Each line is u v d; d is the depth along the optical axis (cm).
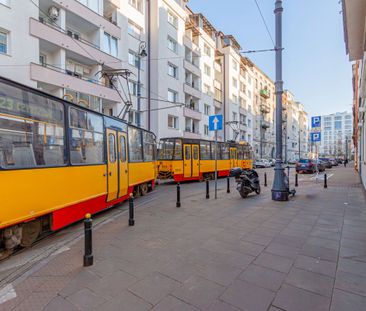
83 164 607
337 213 712
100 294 309
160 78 2403
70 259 422
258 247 458
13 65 1286
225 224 613
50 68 1425
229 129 3912
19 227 438
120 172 820
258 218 666
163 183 1669
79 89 1587
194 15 3334
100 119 705
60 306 286
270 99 6150
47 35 1430
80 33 1809
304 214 705
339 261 393
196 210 776
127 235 539
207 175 1853
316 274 351
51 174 497
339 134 10506
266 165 4131
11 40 1280
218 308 276
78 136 597
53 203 501
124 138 870
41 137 482
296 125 8450
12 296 311
